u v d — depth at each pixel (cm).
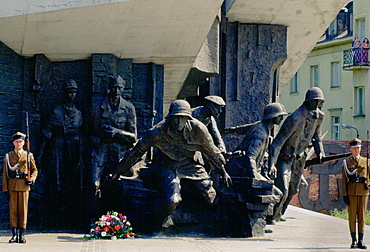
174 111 1639
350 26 4922
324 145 3231
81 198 1900
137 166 1877
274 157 1964
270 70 2505
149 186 1798
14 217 1526
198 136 1673
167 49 2016
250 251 1430
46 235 1739
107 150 1883
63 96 1930
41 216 1905
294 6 2422
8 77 1903
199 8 1861
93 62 1961
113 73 1972
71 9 1792
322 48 5075
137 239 1630
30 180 1533
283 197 2028
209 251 1409
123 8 1825
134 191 1764
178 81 2198
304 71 5231
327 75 5056
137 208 1755
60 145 1916
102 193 1855
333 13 2480
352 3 4884
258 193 1752
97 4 1794
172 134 1670
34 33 1855
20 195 1527
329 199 3186
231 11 2436
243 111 2481
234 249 1455
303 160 2066
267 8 2422
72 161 1925
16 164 1527
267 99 2497
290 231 1886
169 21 1900
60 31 1866
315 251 1466
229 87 2478
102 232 1622
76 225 1922
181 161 1744
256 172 1816
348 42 4884
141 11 1845
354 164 1560
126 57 2014
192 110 1828
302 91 5256
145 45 1984
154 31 1933
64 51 1944
